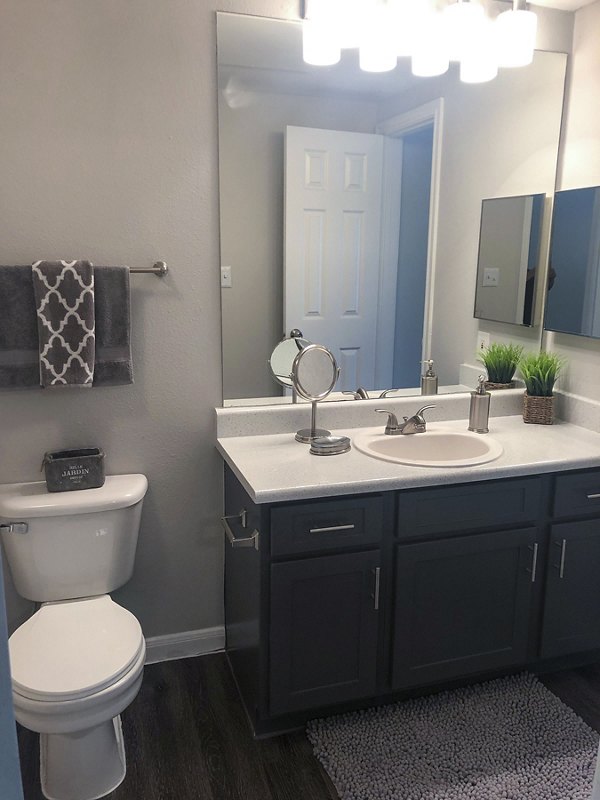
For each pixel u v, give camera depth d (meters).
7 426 2.15
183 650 2.51
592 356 2.49
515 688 2.29
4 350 2.03
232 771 1.94
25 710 1.65
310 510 1.90
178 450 2.34
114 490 2.13
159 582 2.43
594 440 2.36
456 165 2.46
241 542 2.00
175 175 2.15
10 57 1.95
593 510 2.25
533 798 1.83
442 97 2.38
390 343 2.52
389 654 2.10
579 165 2.48
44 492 2.10
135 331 2.21
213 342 2.30
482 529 2.12
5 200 2.03
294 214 2.30
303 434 2.32
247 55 2.15
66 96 2.01
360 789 1.85
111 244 2.14
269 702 2.00
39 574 2.07
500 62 2.29
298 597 1.94
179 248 2.20
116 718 2.09
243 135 2.20
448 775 1.91
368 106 2.31
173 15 2.05
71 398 2.19
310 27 2.12
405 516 2.00
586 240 2.43
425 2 2.15
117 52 2.03
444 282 2.54
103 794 1.86
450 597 2.12
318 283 2.38
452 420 2.62
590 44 2.39
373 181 2.37
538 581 2.24
